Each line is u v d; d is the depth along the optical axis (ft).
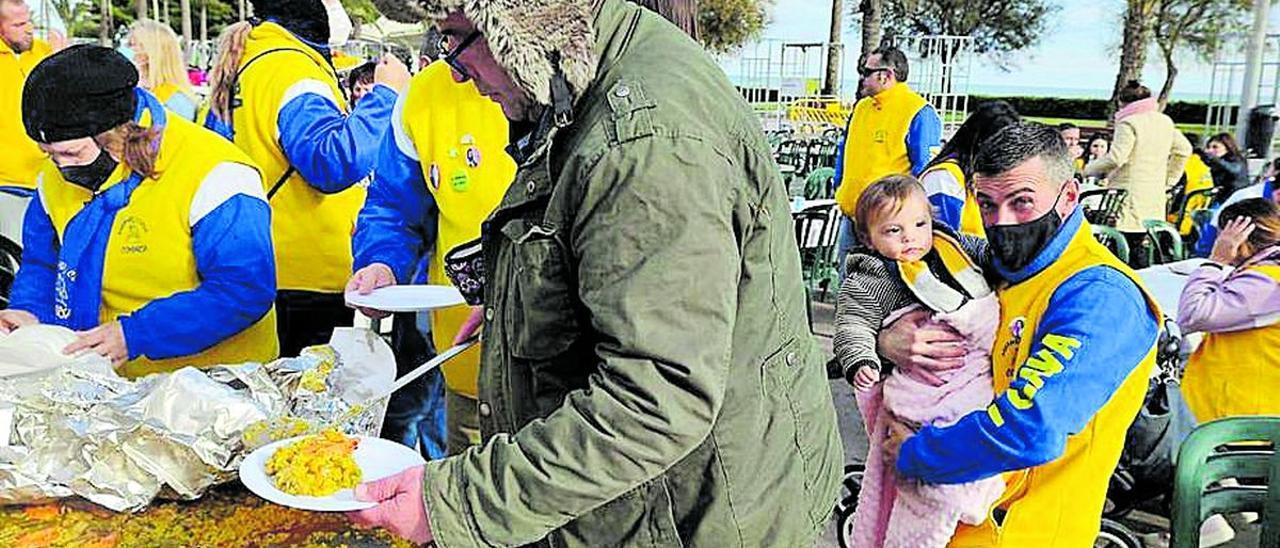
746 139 3.68
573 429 3.51
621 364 3.40
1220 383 9.51
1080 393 5.33
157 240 6.57
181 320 6.41
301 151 8.71
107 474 4.84
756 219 3.76
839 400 14.75
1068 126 25.67
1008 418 5.44
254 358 7.04
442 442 8.93
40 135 6.18
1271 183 16.92
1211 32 60.13
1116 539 8.94
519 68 3.52
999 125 10.38
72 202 6.83
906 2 71.15
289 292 9.37
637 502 4.02
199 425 4.96
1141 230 20.40
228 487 5.11
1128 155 20.45
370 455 4.58
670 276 3.33
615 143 3.42
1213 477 5.89
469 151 7.66
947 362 6.32
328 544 4.64
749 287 3.79
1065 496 5.74
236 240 6.60
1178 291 12.13
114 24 57.57
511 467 3.62
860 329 7.18
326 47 9.57
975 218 10.73
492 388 4.22
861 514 6.94
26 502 4.88
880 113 17.10
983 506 5.93
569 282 3.71
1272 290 9.01
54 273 7.16
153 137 6.46
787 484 4.12
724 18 65.82
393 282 7.75
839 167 19.89
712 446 3.88
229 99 8.92
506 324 4.00
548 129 3.77
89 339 6.19
